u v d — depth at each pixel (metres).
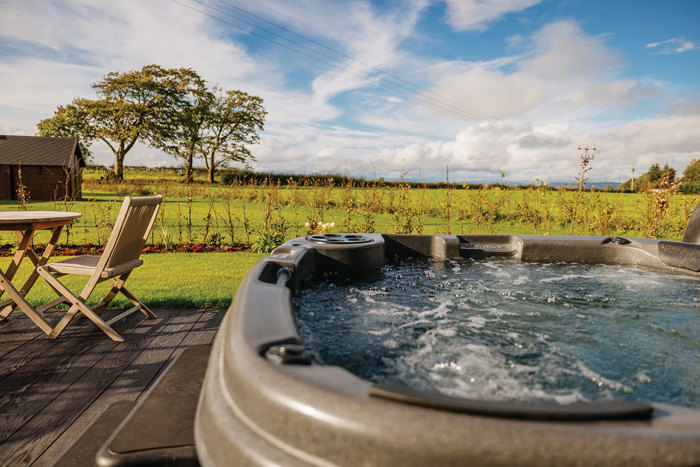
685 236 3.43
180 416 1.22
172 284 4.04
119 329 2.92
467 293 2.76
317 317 2.21
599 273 3.31
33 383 2.12
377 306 2.45
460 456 0.68
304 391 0.80
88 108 31.72
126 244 2.94
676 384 1.54
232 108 37.53
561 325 2.16
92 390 2.06
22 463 1.51
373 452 0.71
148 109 32.28
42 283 4.15
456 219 9.83
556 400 1.37
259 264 2.12
